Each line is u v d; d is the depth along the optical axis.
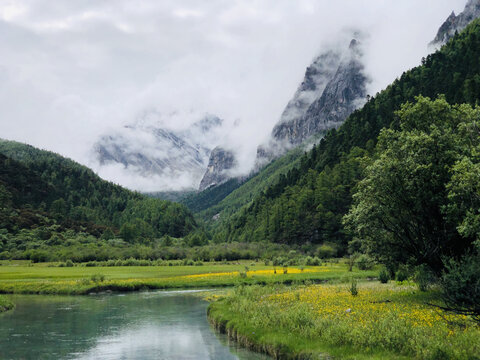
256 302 36.06
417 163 31.53
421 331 18.83
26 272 92.50
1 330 34.34
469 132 31.34
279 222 176.50
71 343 29.28
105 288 66.19
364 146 185.00
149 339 30.33
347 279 66.38
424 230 33.56
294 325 24.64
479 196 24.06
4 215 194.25
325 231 149.75
